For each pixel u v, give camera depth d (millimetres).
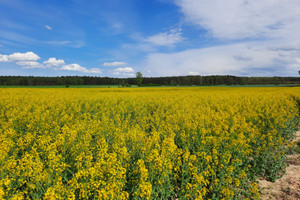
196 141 9617
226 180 6762
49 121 12891
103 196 5031
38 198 5379
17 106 19047
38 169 5738
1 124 12422
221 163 7715
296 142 12305
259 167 8914
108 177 5945
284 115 16047
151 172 6344
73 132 8844
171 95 32031
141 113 16672
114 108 18875
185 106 19281
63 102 21891
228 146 8867
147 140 8250
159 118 14273
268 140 10773
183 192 6016
